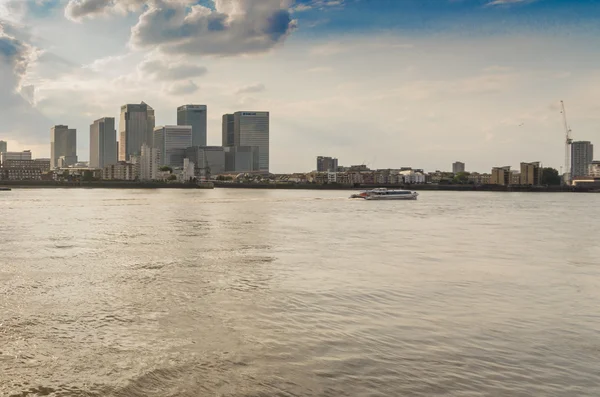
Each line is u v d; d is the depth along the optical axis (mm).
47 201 185750
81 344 27656
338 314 33219
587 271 49906
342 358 25531
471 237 79062
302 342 27766
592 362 25109
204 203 180625
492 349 26781
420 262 54250
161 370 24266
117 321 31672
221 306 35125
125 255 57531
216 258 55812
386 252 61594
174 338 28531
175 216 116688
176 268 49594
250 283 42594
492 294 39312
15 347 27219
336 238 75875
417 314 33312
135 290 39875
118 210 137250
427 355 25891
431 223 104500
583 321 32031
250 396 21750
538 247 67688
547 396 21562
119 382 23094
